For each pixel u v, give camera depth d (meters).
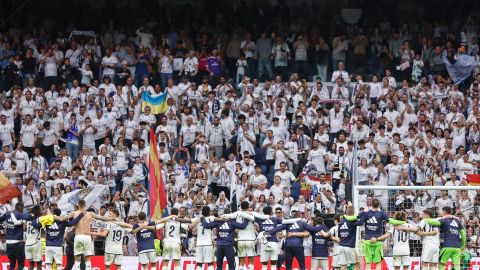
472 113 89.81
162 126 88.06
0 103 93.38
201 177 80.94
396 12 106.31
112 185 83.12
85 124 88.12
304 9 108.69
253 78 99.69
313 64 100.00
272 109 90.50
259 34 103.00
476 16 105.12
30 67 97.38
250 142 86.94
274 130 87.56
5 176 77.06
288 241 66.56
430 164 83.12
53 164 84.19
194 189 80.50
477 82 93.75
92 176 81.44
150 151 73.12
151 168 72.88
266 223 67.25
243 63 97.69
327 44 101.69
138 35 101.50
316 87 92.75
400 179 81.75
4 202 72.38
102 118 89.06
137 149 85.62
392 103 90.06
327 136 86.25
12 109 91.00
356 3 107.81
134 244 75.19
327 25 103.50
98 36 101.12
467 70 96.06
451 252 66.75
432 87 93.81
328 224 72.25
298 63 98.81
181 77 96.81
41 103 91.38
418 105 92.56
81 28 104.69
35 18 105.06
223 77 95.12
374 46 101.81
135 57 99.62
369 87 93.19
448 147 85.31
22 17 105.75
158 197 72.81
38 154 84.56
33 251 67.88
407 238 67.19
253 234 67.75
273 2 110.12
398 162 82.94
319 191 78.56
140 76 96.81
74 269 71.38
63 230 67.56
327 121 89.31
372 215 66.19
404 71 97.38
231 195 79.44
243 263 68.06
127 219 75.06
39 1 105.88
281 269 71.94
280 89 92.06
